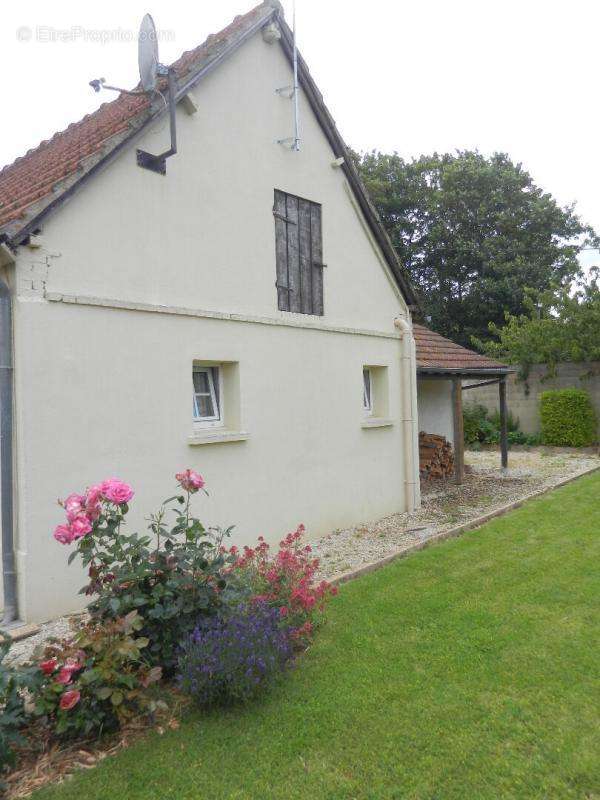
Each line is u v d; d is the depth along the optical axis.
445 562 6.84
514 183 27.58
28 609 5.29
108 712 3.56
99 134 7.20
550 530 8.11
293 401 8.14
